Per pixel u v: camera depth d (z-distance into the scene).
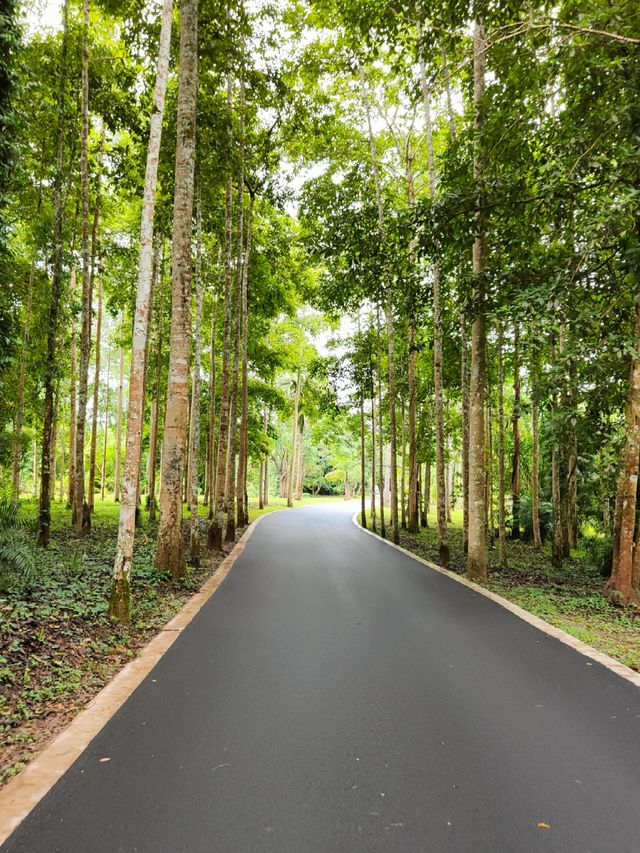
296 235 20.45
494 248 10.89
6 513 7.67
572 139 7.50
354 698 4.05
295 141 17.08
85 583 7.78
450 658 5.10
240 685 4.29
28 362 16.34
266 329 23.80
